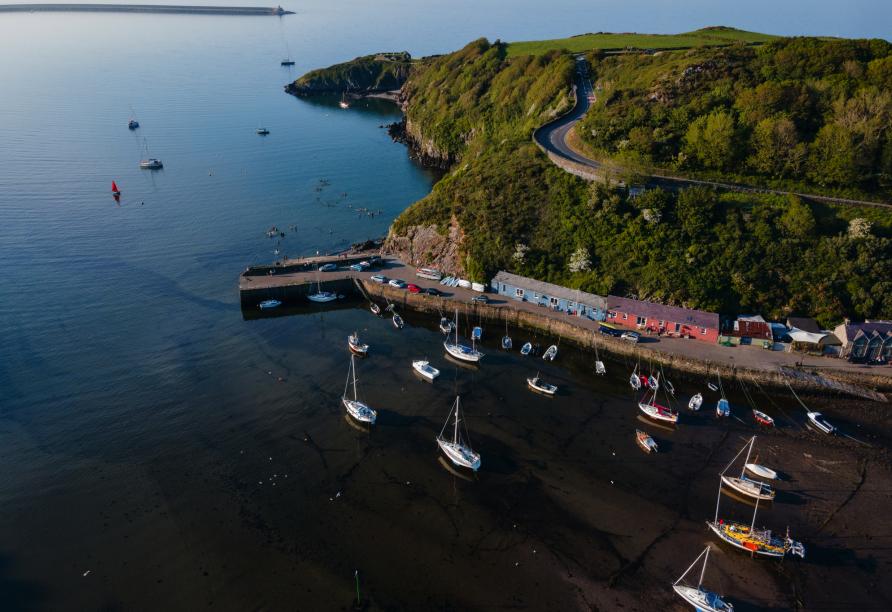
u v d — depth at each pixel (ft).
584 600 153.17
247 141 647.97
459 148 572.10
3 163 532.73
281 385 244.63
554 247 310.86
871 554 166.40
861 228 271.69
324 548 167.53
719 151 318.65
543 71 524.52
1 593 152.56
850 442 211.20
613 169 320.09
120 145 604.90
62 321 288.71
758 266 273.75
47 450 204.13
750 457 204.13
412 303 312.29
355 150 634.43
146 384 242.58
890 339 239.91
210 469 197.06
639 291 282.77
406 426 220.23
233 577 158.30
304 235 404.77
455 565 162.61
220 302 314.76
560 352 273.75
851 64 340.80
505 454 205.87
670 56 431.43
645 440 209.46
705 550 167.12
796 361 246.27
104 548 166.50
